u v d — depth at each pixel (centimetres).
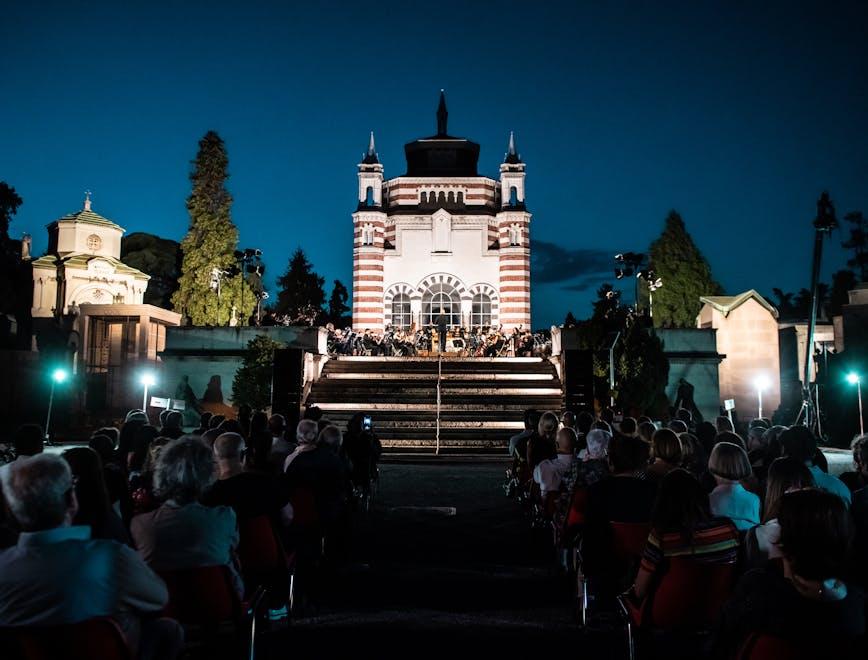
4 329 4056
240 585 588
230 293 4125
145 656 480
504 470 2348
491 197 4850
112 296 4500
